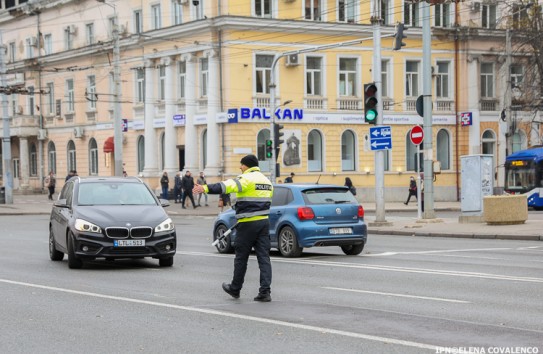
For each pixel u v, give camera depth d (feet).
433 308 41.01
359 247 72.90
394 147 199.21
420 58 201.46
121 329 36.01
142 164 212.23
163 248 61.46
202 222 138.92
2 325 37.52
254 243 44.24
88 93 204.85
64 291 48.88
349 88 194.39
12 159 268.82
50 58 239.50
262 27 182.70
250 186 43.70
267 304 42.80
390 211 167.43
